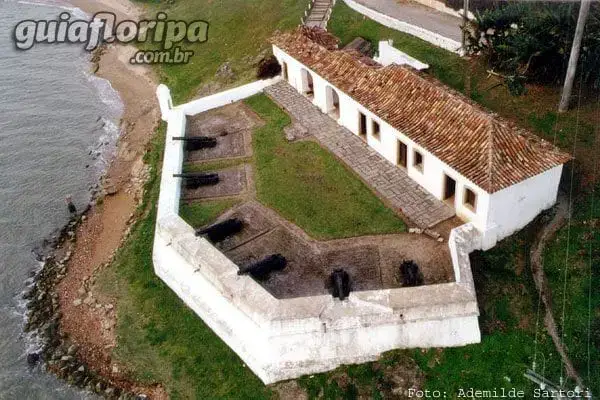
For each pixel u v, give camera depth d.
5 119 48.25
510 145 24.91
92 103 50.06
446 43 37.72
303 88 36.75
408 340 22.69
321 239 26.86
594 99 30.59
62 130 46.47
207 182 30.86
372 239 26.52
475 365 22.47
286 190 29.91
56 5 70.81
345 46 41.75
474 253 25.25
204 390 24.41
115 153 42.69
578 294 24.12
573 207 26.86
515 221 25.81
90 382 26.31
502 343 22.88
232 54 48.88
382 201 28.33
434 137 26.67
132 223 33.72
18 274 33.47
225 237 27.58
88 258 33.12
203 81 47.34
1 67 57.31
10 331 29.97
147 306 28.05
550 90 31.62
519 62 31.64
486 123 25.45
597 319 23.36
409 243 26.03
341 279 23.95
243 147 33.41
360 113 31.28
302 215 28.28
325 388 22.92
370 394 22.48
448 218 26.70
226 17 54.06
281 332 22.41
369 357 22.94
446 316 22.16
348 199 28.77
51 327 29.28
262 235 27.52
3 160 43.12
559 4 31.92
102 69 55.34
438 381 22.30
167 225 27.20
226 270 24.34
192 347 25.88
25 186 40.25
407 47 39.41
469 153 25.14
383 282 24.50
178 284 27.25
